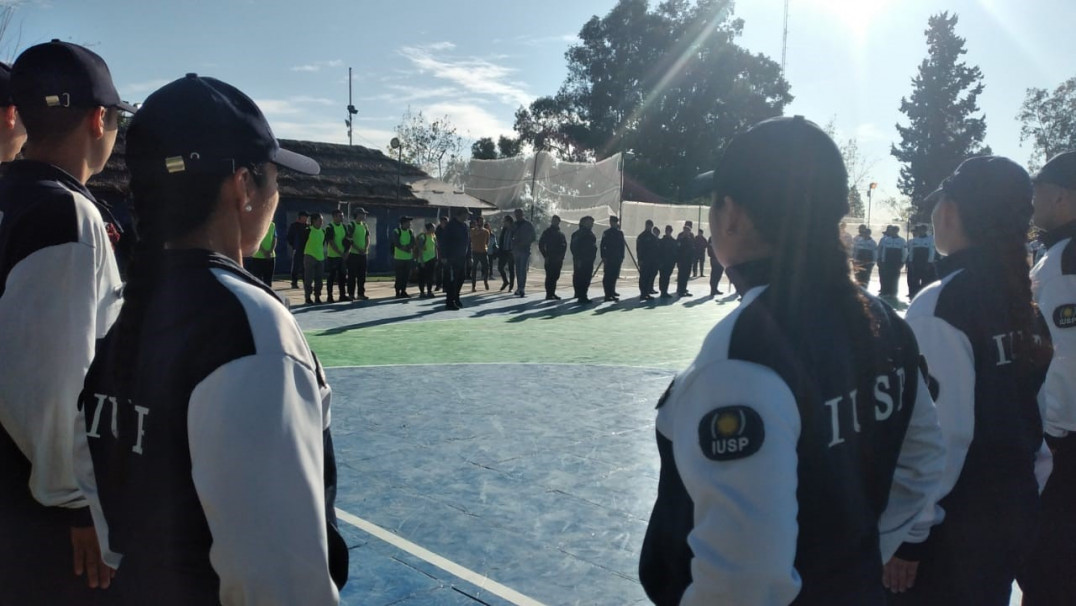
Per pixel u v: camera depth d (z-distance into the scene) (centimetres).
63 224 176
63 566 181
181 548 119
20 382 169
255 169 135
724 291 2052
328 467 135
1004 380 192
